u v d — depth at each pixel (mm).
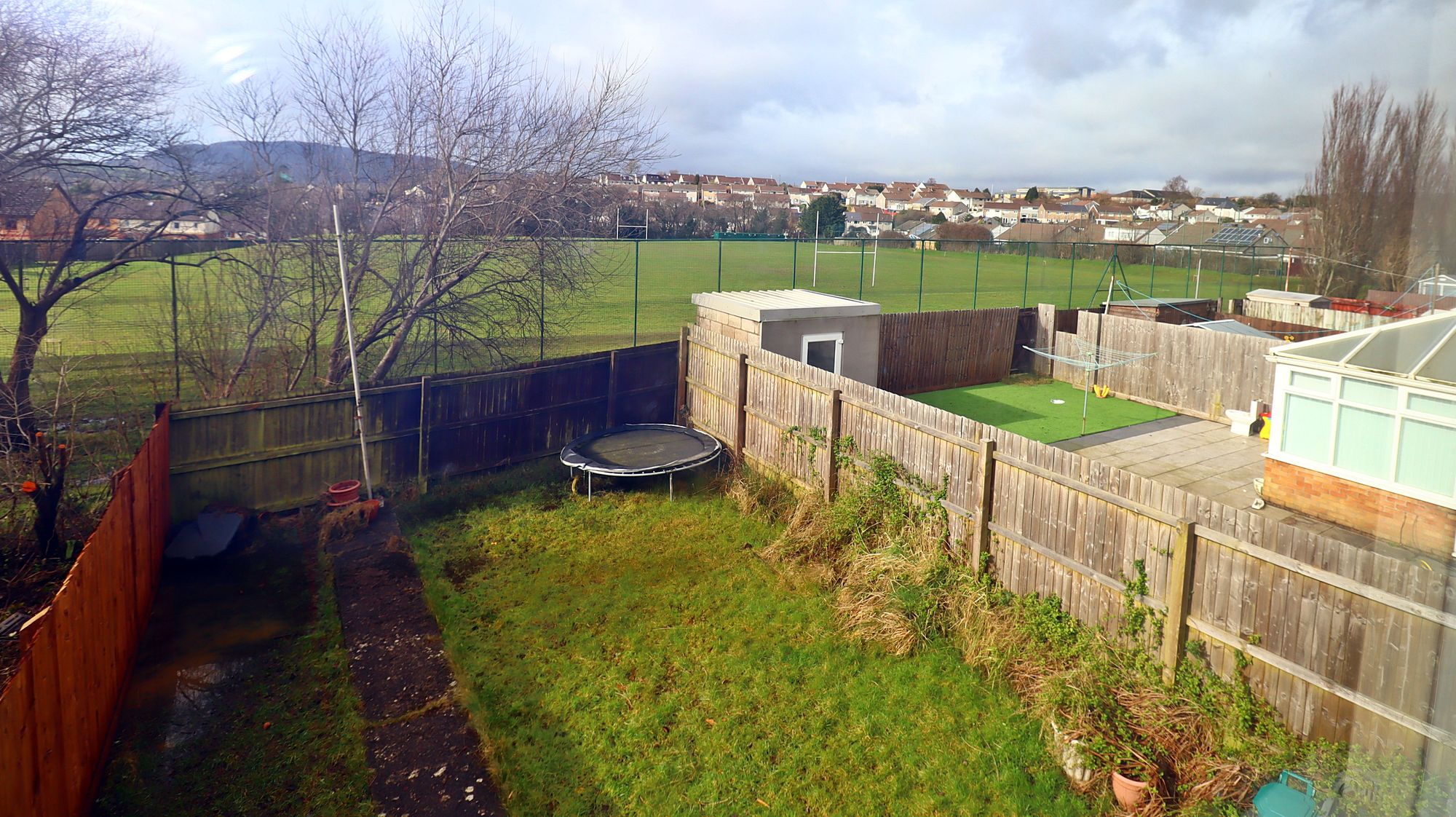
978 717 6250
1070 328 20875
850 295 34906
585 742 6027
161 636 7453
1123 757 5426
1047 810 5312
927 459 8289
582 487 11281
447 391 11305
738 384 11523
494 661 7090
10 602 7637
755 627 7621
